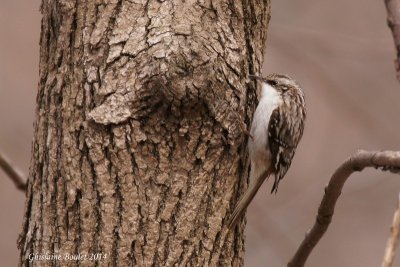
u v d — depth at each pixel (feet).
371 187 49.11
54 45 24.57
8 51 50.96
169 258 23.29
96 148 23.26
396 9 18.17
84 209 23.26
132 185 23.20
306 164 50.34
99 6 23.97
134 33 23.54
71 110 23.73
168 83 22.72
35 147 24.63
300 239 45.27
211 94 23.36
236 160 24.90
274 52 50.37
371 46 49.49
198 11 24.04
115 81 23.31
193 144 23.65
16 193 47.70
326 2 52.49
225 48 24.16
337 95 50.62
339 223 48.85
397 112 50.60
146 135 23.27
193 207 23.70
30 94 50.21
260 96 28.32
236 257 25.02
